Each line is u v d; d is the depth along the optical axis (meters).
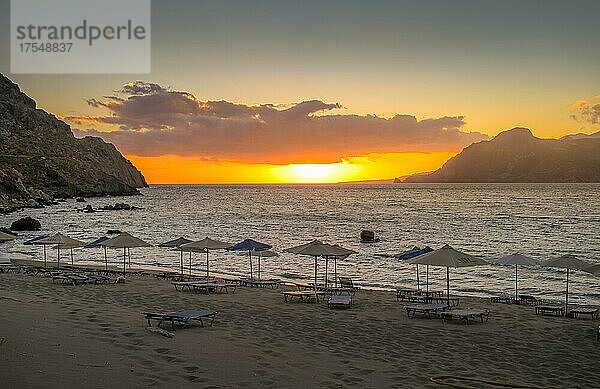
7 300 15.68
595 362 11.06
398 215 87.38
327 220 77.25
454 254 16.98
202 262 33.22
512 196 164.38
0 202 91.81
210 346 11.19
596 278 27.97
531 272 29.84
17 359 9.16
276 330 13.36
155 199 153.12
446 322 15.07
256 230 60.81
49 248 39.25
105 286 20.72
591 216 80.31
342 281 23.09
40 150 159.88
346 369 10.00
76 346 10.38
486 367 10.57
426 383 9.30
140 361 9.66
